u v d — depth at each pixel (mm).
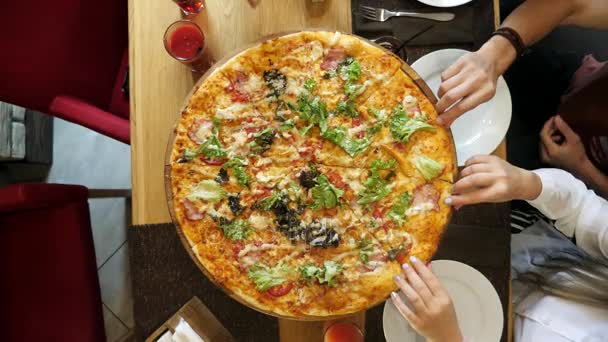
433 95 791
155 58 861
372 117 800
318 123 799
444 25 861
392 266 780
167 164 786
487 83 776
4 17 947
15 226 1030
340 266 778
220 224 787
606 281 943
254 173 801
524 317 972
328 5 872
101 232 1413
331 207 796
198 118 792
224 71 791
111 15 1081
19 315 1007
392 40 852
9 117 1284
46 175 1439
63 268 1023
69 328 1010
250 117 801
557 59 1240
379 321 854
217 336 835
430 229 779
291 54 797
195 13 863
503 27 832
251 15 875
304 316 772
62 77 1030
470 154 832
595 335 873
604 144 1147
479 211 859
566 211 879
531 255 1071
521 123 1243
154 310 841
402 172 797
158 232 846
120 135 952
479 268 857
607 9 875
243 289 775
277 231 796
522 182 787
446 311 743
